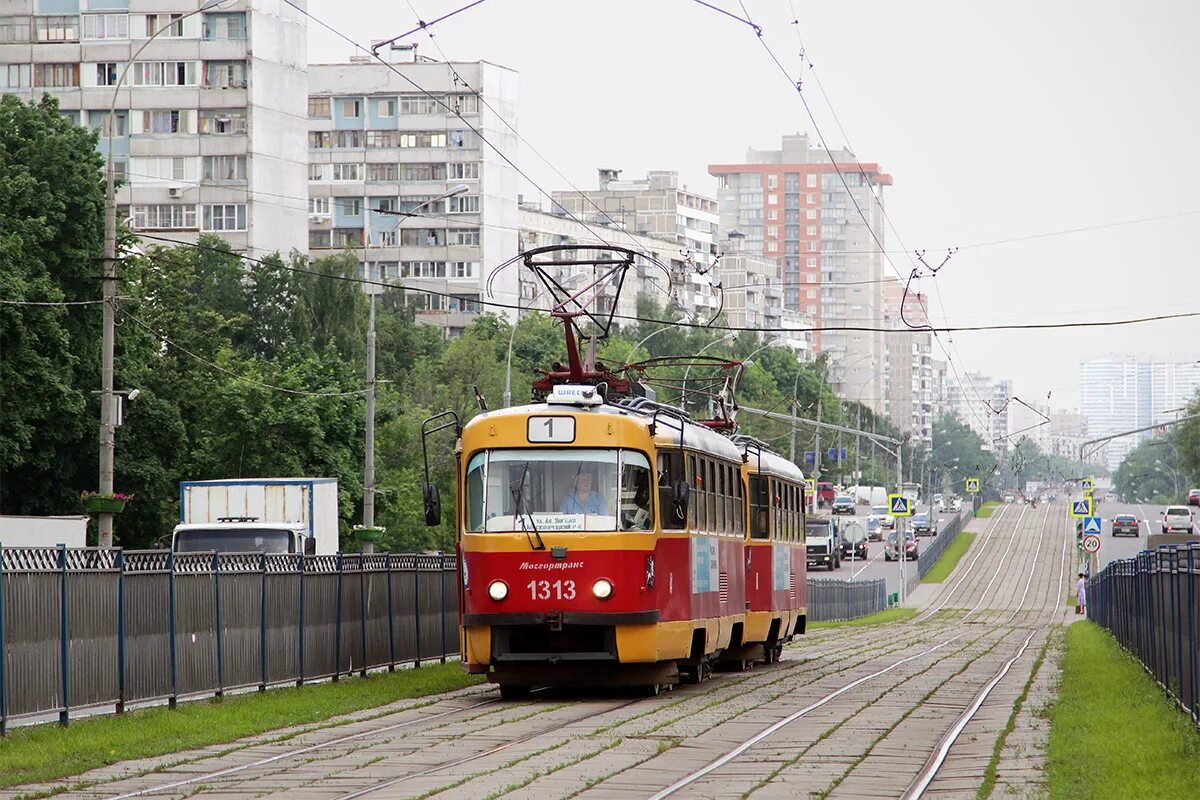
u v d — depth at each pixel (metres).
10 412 81.06
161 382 106.38
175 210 173.62
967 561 197.88
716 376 66.00
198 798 24.16
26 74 173.62
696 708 39.38
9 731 30.77
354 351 144.88
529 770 27.17
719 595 49.38
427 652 56.62
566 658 41.00
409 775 26.66
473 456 41.91
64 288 89.06
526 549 40.75
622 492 41.16
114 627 34.62
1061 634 93.56
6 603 30.33
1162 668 42.44
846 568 183.62
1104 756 28.16
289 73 177.75
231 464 102.38
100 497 62.22
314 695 41.88
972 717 37.62
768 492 60.47
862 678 52.72
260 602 42.19
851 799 24.31
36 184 87.44
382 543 109.31
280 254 171.50
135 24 172.88
